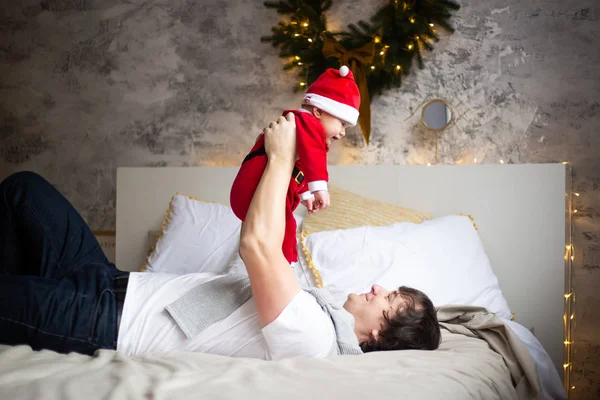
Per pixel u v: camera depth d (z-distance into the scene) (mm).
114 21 3562
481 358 1670
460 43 3043
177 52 3457
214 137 3391
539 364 2031
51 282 1519
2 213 1833
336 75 1672
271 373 1240
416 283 2301
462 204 2832
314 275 2316
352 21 3172
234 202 1585
